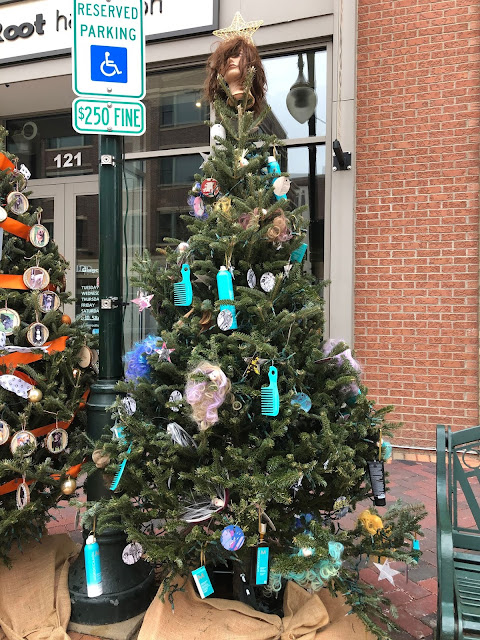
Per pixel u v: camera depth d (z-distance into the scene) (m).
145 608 2.35
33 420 2.38
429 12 4.89
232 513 1.99
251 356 1.95
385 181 5.05
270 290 2.04
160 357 2.07
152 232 6.07
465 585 1.91
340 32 4.92
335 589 2.03
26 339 2.35
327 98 5.12
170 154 5.89
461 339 4.88
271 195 2.22
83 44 2.35
